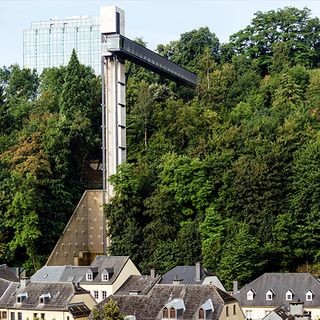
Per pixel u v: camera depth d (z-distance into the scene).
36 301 190.25
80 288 193.25
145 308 165.12
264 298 194.00
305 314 169.88
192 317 160.75
